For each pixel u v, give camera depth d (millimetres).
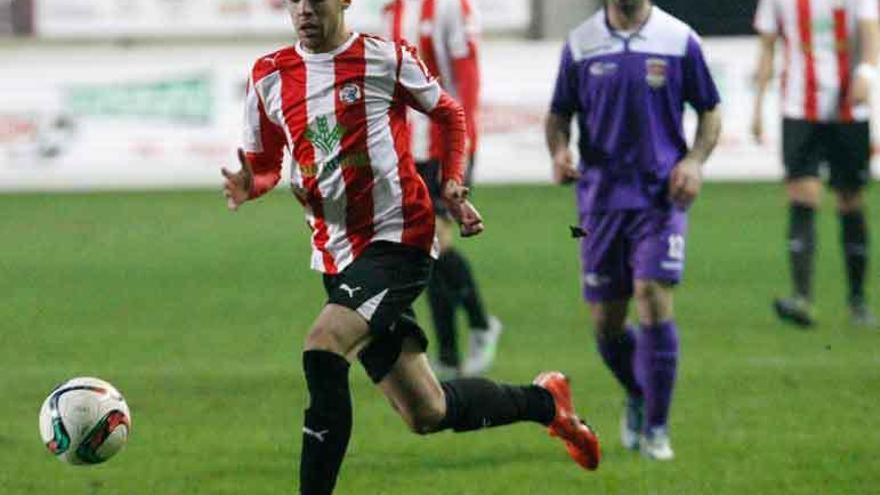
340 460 20609
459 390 22250
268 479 25594
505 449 27547
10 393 32469
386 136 21281
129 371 34656
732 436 28203
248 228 59438
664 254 26016
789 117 40125
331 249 21562
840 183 40000
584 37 26484
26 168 69625
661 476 25422
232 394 32250
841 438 27969
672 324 26359
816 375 33562
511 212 61625
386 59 21234
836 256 51438
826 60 39906
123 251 53875
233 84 69312
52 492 24875
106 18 75438
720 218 59156
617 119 26172
